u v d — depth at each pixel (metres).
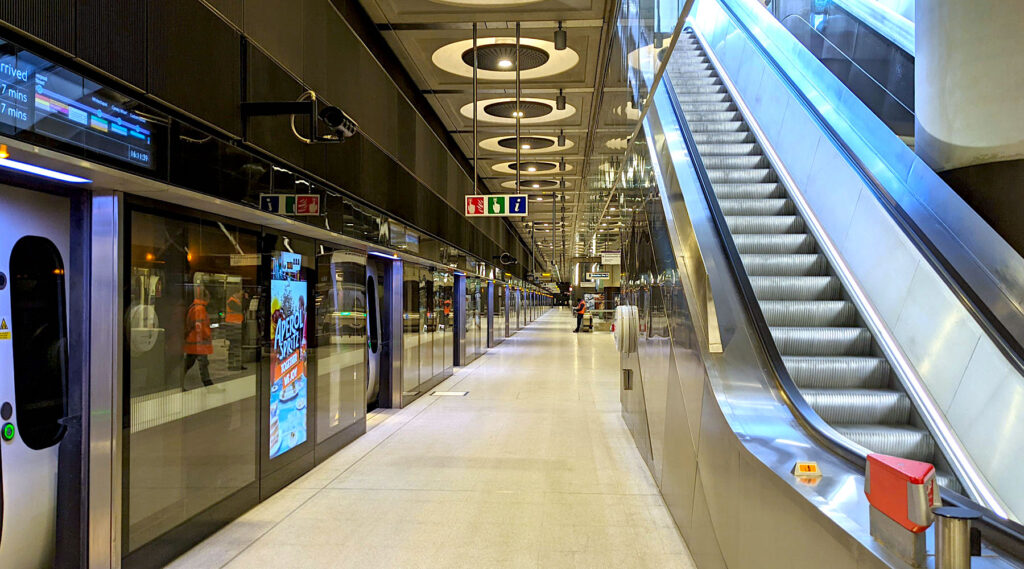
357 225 5.82
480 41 7.48
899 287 3.98
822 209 5.26
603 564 3.40
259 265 4.35
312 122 3.82
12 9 2.16
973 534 1.38
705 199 5.15
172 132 3.04
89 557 2.95
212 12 3.39
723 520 2.79
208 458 3.75
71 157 2.45
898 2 6.45
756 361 3.41
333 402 5.75
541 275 38.91
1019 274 3.03
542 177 15.78
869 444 3.39
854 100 5.48
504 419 7.36
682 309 3.85
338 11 5.39
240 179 3.64
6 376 2.71
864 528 1.56
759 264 5.06
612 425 7.01
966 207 3.47
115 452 2.97
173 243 3.43
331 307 5.67
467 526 3.96
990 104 3.36
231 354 4.00
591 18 6.73
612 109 7.83
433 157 9.43
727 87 8.36
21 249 2.77
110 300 2.98
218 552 3.52
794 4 8.48
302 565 3.36
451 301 11.62
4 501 2.69
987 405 3.03
